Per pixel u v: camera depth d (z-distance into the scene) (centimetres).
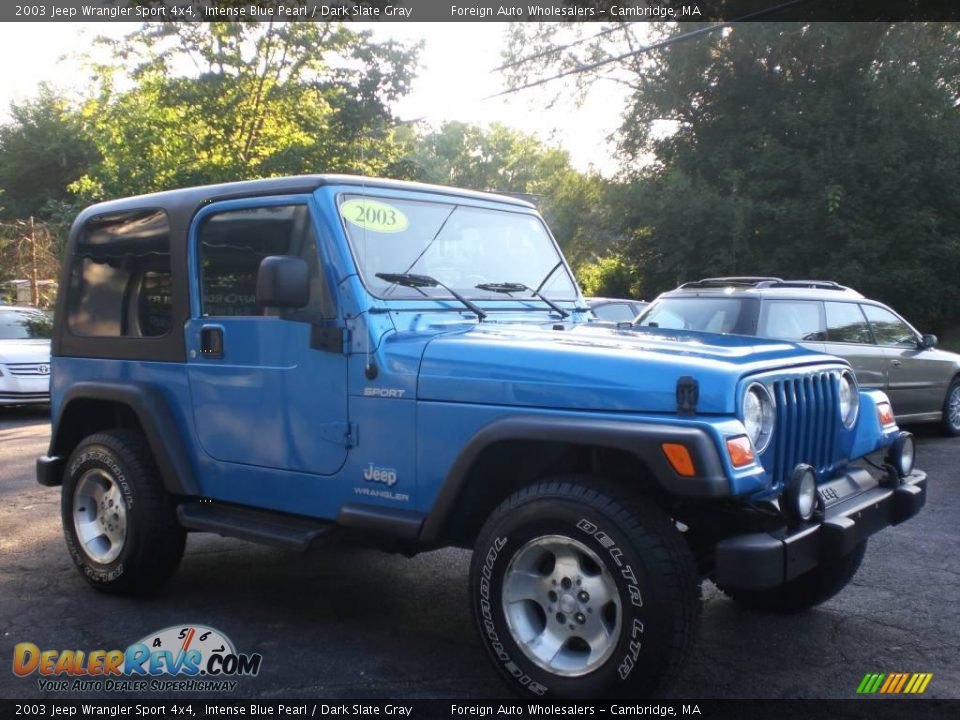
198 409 448
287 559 557
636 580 310
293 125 2297
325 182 404
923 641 416
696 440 303
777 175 2048
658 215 2152
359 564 546
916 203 1978
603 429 319
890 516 393
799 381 366
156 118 2255
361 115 2241
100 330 501
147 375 471
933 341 950
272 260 369
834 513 353
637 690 313
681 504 349
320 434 400
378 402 381
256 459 425
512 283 462
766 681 372
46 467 520
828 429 383
